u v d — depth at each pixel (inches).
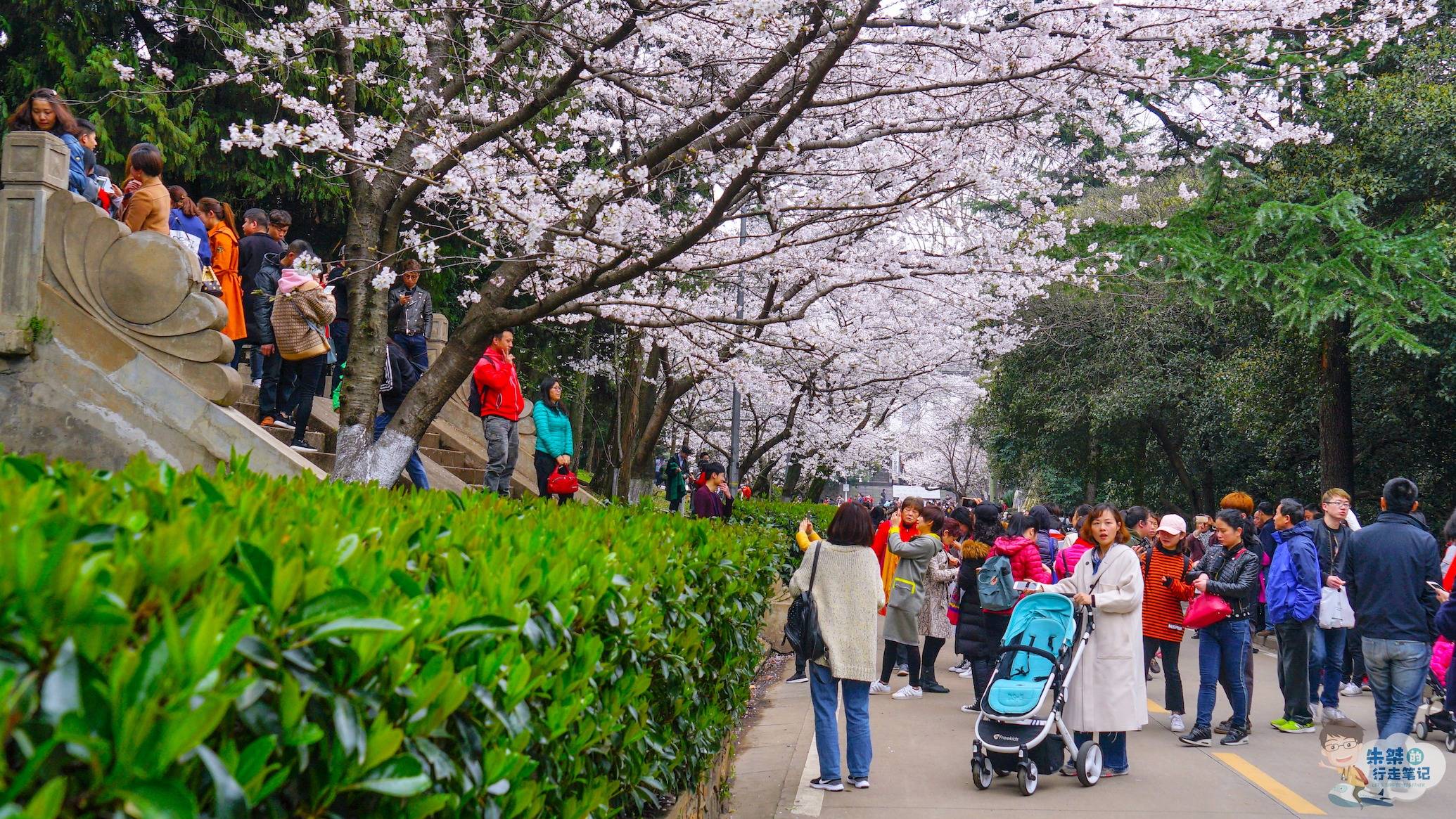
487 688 85.5
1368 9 396.5
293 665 63.1
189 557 62.5
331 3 354.9
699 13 318.0
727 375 569.6
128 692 50.3
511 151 350.6
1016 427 1097.4
